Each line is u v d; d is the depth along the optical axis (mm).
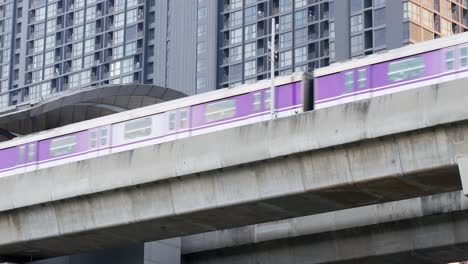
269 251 64750
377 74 52594
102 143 64000
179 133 60281
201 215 55781
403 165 47812
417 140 47375
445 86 46312
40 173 62625
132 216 58094
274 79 56844
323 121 49969
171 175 55500
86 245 64188
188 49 199500
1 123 86500
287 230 62750
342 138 49094
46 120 87438
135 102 89312
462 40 49719
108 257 69250
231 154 53031
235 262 66688
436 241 56562
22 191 63094
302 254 62750
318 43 183250
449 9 177625
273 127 51781
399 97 47688
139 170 57062
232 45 194000
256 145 52156
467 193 45438
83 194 59625
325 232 60875
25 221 63750
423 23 170625
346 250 60531
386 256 58875
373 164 48750
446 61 50094
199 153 54469
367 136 48281
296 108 55531
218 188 54281
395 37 168250
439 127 46469
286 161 51625
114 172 58312
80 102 86938
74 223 61031
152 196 57219
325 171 50312
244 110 57688
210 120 59156
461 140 46094
